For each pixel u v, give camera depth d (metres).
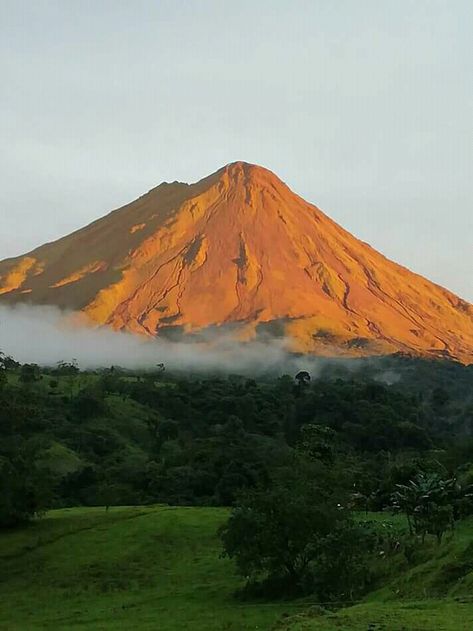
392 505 70.12
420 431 139.88
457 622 24.56
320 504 45.56
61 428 128.25
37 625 40.19
